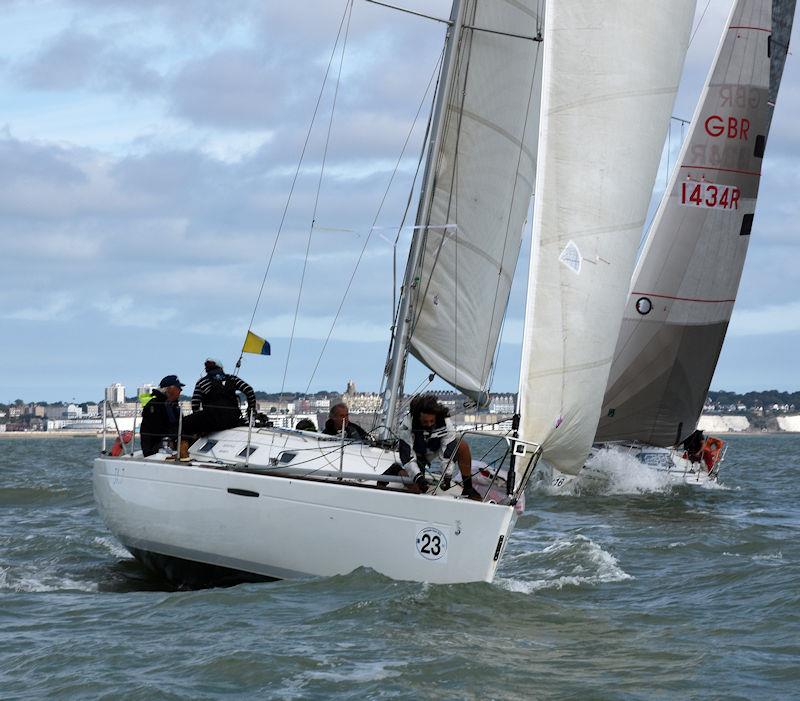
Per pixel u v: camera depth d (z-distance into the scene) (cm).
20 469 6938
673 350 5188
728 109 5172
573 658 1633
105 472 2283
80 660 1580
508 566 2545
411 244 2264
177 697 1408
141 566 2409
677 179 5197
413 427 2039
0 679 1508
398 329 2242
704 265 5194
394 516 1930
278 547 1997
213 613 1834
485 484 2094
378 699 1412
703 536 3127
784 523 3591
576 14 1978
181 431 2217
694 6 2023
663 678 1538
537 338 1967
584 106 1975
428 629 1739
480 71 2281
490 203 2302
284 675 1500
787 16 5191
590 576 2395
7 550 2725
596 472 4909
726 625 1873
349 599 1881
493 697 1438
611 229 1972
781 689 1490
